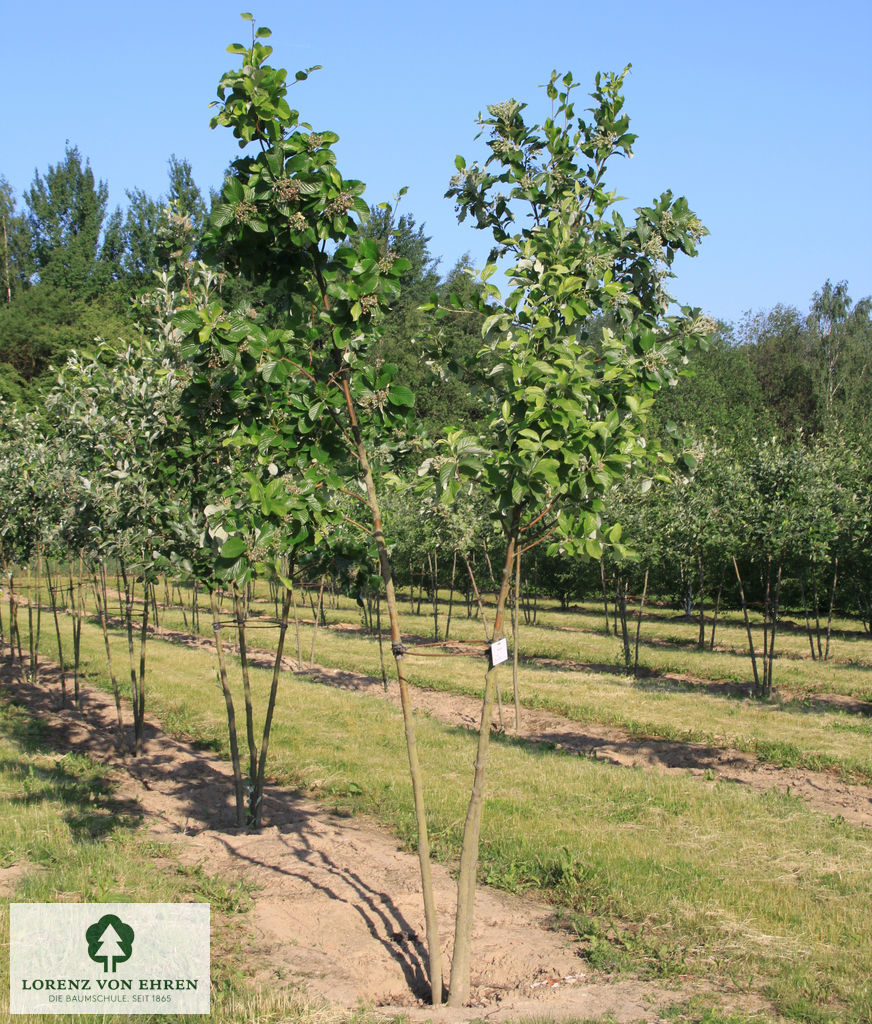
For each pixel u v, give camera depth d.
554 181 6.04
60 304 52.06
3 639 21.33
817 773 10.17
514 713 13.98
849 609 30.56
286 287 5.25
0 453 15.06
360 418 5.30
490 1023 4.30
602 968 5.12
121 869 6.38
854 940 5.47
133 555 10.05
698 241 5.80
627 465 5.12
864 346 52.34
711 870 6.78
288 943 5.41
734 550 16.75
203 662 18.44
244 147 4.95
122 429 9.70
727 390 46.41
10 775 9.40
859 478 20.52
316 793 9.30
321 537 5.06
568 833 7.64
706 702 14.57
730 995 4.74
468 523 15.45
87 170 63.59
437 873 6.77
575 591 32.31
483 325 4.96
